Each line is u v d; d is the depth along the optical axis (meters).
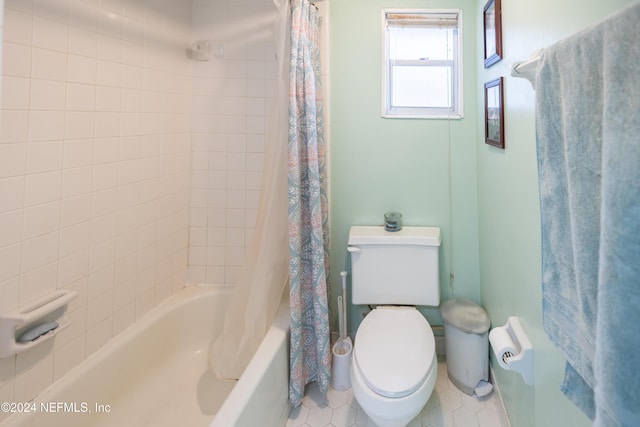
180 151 1.94
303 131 1.54
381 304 1.84
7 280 1.04
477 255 1.92
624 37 0.44
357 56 1.91
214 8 1.97
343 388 1.70
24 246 1.09
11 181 1.05
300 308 1.51
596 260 0.52
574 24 0.76
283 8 1.50
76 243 1.28
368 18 1.90
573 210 0.56
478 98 1.81
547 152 0.67
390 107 1.99
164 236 1.83
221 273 2.05
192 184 2.04
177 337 1.83
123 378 1.46
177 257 1.95
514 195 1.25
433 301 1.75
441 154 1.91
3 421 1.03
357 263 1.78
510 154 1.28
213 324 1.94
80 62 1.28
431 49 1.97
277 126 1.53
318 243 1.54
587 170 0.53
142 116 1.63
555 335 0.66
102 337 1.41
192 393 1.64
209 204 2.04
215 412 1.51
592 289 0.52
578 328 0.59
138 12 1.59
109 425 1.37
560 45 0.61
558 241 0.64
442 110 1.96
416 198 1.94
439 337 1.96
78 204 1.29
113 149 1.46
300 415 1.54
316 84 1.66
